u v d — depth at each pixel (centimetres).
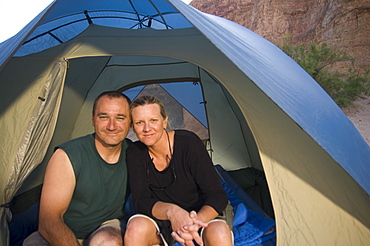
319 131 221
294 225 217
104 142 197
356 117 1054
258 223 265
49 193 183
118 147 210
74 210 202
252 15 2577
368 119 1012
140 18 473
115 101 195
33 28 231
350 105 1155
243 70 199
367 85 1234
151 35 324
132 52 281
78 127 412
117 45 292
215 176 194
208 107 435
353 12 1727
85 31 332
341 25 1764
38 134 242
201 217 175
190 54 290
